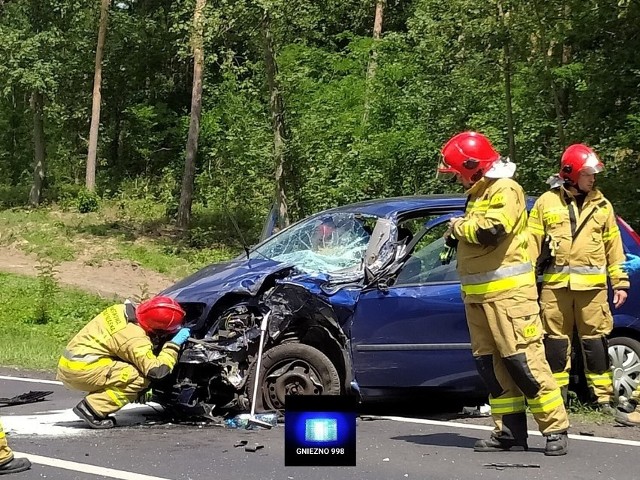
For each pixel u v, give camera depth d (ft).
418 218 23.34
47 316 52.80
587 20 44.98
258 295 21.79
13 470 16.65
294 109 64.85
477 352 18.19
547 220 21.50
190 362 21.18
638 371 23.02
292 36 65.05
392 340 21.72
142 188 111.24
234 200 74.95
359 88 71.51
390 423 21.80
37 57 96.22
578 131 48.70
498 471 16.85
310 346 21.57
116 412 22.52
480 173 17.54
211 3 62.13
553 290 21.39
